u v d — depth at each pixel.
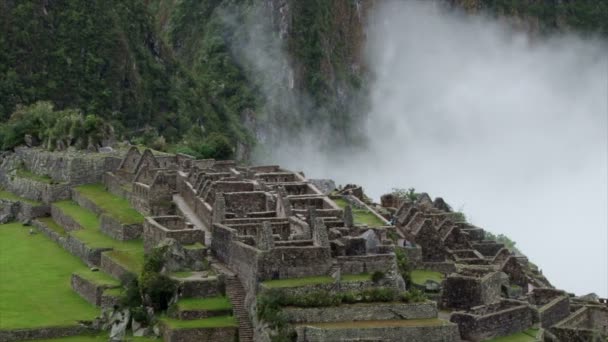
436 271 145.12
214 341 111.31
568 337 134.12
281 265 113.44
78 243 157.50
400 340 105.50
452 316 120.31
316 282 111.62
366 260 116.88
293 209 140.50
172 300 118.88
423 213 169.88
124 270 133.62
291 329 105.06
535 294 146.00
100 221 165.88
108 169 198.88
